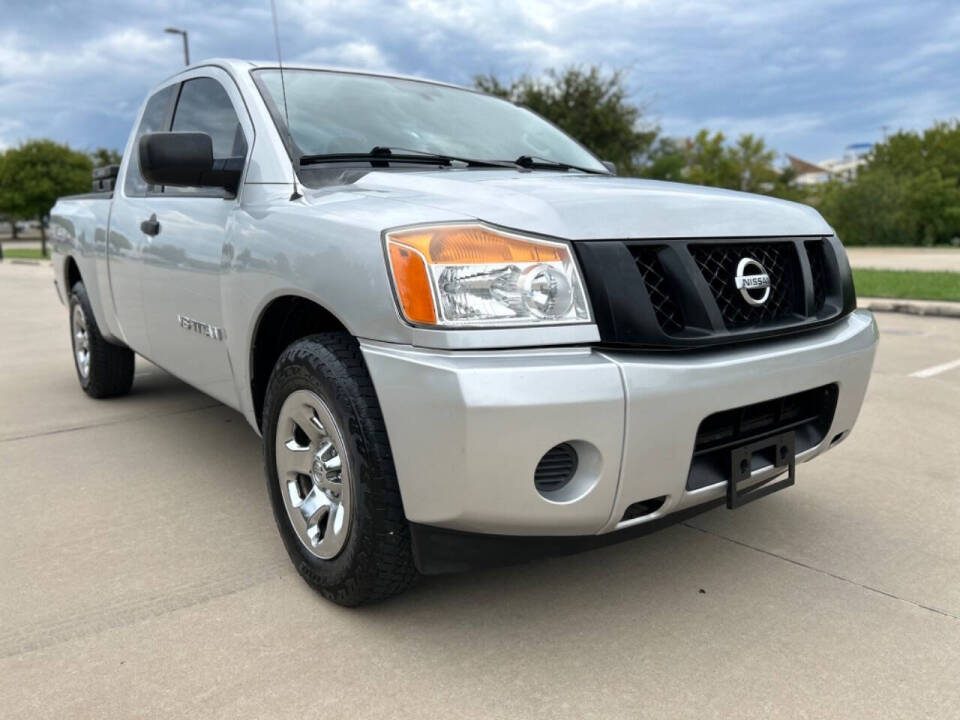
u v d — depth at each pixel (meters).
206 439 3.96
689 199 2.20
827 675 1.94
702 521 2.93
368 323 1.94
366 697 1.85
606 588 2.39
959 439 3.93
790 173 54.28
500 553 1.93
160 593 2.35
